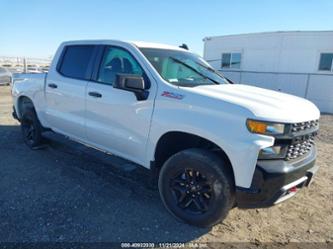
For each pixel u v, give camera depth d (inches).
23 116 214.8
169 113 123.8
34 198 141.4
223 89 130.7
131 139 140.2
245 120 106.3
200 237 117.9
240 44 685.3
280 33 627.2
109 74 152.1
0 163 184.4
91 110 157.3
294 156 115.5
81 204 137.8
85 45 169.3
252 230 124.9
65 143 186.5
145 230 120.6
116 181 163.3
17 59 967.0
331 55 588.7
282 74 630.5
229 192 113.1
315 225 131.0
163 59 146.0
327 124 410.3
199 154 117.5
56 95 179.9
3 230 115.3
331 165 213.6
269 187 106.0
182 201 126.4
